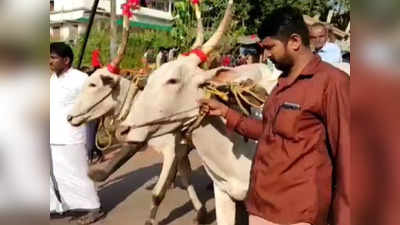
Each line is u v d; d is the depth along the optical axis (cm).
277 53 261
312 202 250
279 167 256
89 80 476
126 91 482
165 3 2653
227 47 959
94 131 751
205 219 543
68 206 537
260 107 361
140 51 1409
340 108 243
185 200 628
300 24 259
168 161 497
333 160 254
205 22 932
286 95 258
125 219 558
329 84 248
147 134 344
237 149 370
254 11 1396
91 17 777
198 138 365
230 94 364
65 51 504
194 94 351
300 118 251
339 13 1265
